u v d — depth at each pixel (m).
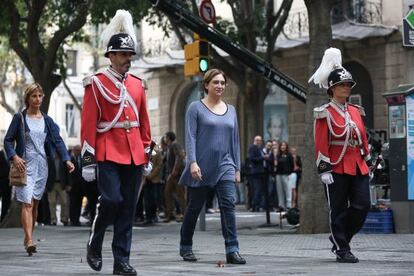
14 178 14.90
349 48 43.38
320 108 12.92
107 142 10.87
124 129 10.95
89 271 11.61
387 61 41.88
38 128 15.24
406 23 18.20
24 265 12.85
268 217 24.55
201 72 21.61
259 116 39.59
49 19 37.16
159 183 27.20
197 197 13.16
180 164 27.92
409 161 20.05
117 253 11.00
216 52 38.72
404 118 20.03
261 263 12.74
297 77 45.66
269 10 37.88
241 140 49.06
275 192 34.28
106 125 10.89
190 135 12.93
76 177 27.64
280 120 47.91
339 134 12.77
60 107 75.50
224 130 12.98
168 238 20.34
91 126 10.83
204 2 21.75
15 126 15.12
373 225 20.30
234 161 13.12
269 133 47.81
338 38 42.06
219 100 13.24
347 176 12.88
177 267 12.18
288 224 24.98
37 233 23.14
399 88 20.38
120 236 11.01
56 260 13.85
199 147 12.95
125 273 10.91
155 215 27.47
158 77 55.59
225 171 12.90
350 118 12.90
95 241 11.06
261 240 18.47
